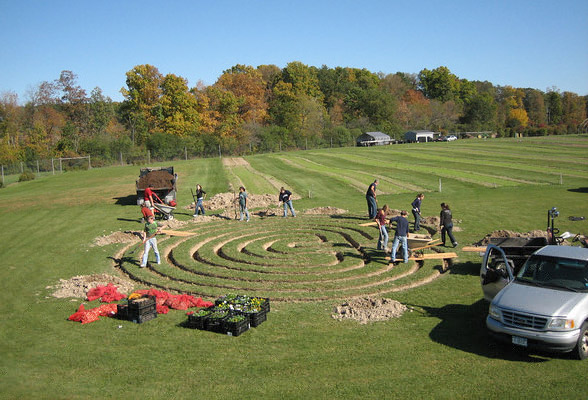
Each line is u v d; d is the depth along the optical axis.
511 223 21.48
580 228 19.84
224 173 46.78
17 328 10.90
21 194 38.00
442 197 30.73
